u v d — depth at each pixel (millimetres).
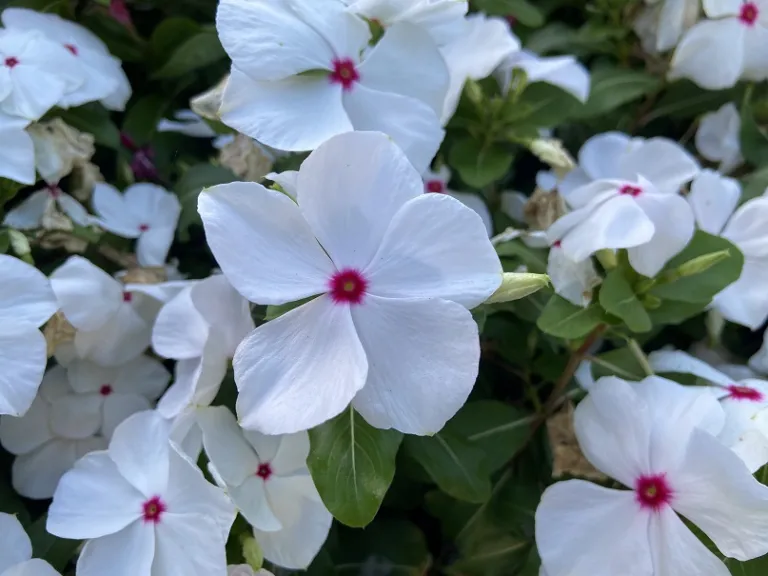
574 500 133
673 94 212
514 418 168
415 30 137
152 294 154
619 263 145
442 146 189
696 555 125
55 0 190
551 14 237
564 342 162
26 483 160
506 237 159
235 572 130
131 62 208
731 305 160
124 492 134
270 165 171
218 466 128
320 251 112
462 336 104
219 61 211
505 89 185
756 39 191
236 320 136
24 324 129
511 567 166
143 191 181
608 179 158
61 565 139
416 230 108
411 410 106
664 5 198
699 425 127
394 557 169
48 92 151
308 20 130
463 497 149
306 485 136
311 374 107
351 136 108
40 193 161
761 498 116
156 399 170
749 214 159
